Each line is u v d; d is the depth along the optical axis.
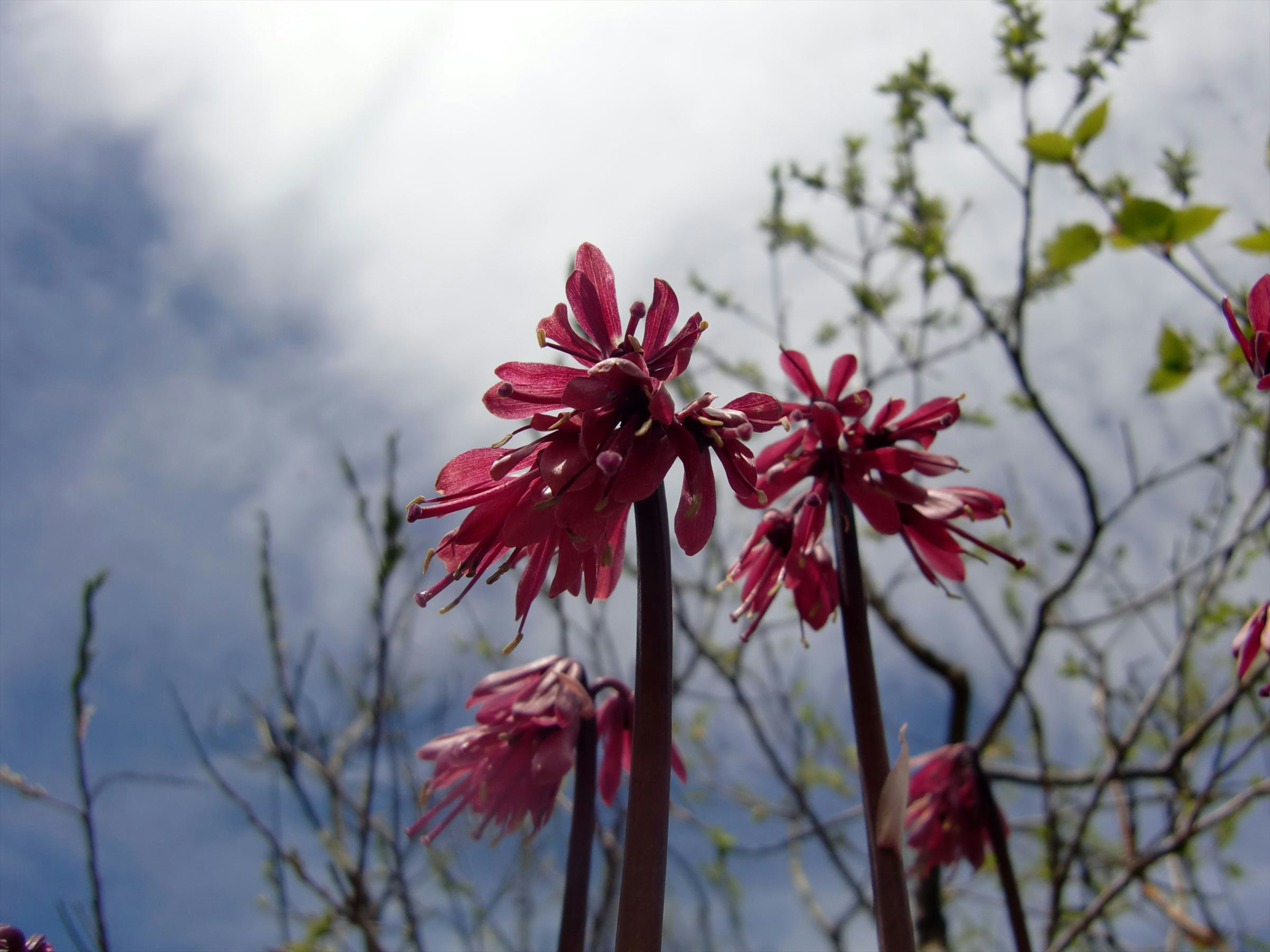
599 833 0.32
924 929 0.39
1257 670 0.30
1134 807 0.40
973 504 0.17
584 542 0.11
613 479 0.11
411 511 0.12
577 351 0.13
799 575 0.17
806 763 0.44
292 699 0.31
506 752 0.17
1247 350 0.15
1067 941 0.33
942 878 0.39
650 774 0.11
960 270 0.36
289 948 0.28
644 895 0.10
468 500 0.12
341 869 0.30
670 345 0.13
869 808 0.14
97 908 0.20
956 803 0.22
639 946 0.10
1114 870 0.42
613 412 0.12
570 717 0.17
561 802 0.34
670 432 0.12
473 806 0.17
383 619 0.29
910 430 0.17
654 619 0.11
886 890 0.13
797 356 0.17
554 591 0.12
